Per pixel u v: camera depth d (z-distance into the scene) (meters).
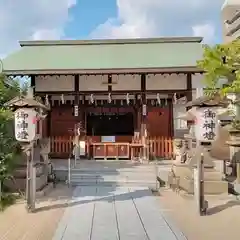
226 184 11.27
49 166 13.32
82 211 9.23
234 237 7.03
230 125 14.70
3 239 6.97
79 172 14.63
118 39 21.00
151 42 21.02
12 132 11.09
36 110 9.97
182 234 7.25
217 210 9.34
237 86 11.09
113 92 18.06
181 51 19.47
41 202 10.29
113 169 14.94
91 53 19.62
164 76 18.00
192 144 12.02
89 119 20.00
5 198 10.30
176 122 18.69
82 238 7.01
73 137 18.69
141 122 18.77
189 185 11.09
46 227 7.77
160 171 14.30
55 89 18.11
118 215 8.83
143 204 10.05
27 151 9.29
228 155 14.59
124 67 17.17
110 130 19.95
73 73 17.16
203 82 15.22
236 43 12.27
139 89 18.06
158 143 18.27
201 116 9.09
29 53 19.89
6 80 12.31
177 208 9.57
